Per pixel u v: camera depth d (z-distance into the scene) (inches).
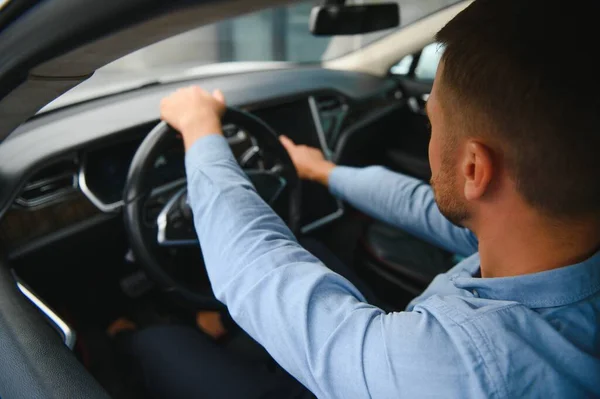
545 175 15.2
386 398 17.1
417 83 88.5
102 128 47.9
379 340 17.9
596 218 16.0
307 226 72.2
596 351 16.6
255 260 21.5
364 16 69.6
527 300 17.6
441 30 17.1
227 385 36.7
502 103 14.9
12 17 18.2
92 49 18.1
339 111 77.4
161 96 58.7
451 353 16.7
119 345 44.3
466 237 32.4
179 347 39.9
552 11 14.1
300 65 90.3
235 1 14.5
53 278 52.2
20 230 47.0
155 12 14.9
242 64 79.3
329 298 20.1
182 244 38.5
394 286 49.8
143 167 35.9
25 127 47.8
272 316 20.0
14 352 28.2
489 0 15.5
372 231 52.0
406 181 36.8
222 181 25.5
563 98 13.8
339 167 42.9
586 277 16.9
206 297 40.6
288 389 36.5
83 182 46.6
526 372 16.0
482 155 16.2
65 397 25.5
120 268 58.5
